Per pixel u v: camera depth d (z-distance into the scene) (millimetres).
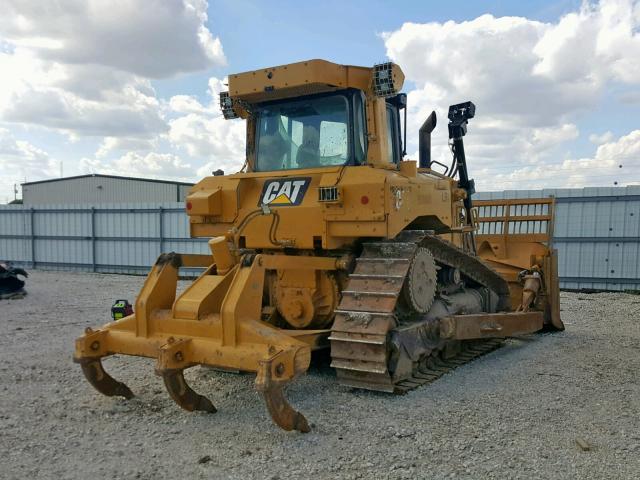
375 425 4438
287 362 4066
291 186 5770
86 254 21766
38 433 4344
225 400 5121
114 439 4223
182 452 3975
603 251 14930
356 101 5895
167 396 5262
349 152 5844
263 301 6207
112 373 6098
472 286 7582
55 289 15234
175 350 4418
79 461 3842
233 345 4328
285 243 5652
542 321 8000
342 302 5188
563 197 15219
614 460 3826
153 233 20406
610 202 14812
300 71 5598
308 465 3744
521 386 5621
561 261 15320
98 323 9594
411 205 5734
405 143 6992
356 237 5586
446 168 7656
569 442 4141
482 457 3861
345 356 5020
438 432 4305
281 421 4074
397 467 3707
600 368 6430
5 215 23312
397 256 5312
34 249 22844
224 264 5043
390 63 5699
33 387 5598
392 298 4980
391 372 5090
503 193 15797
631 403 5090
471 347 7277
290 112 6242
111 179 34438
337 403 4965
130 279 18422
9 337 8266
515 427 4438
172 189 33500
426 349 5684
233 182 6109
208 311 4688
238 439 4199
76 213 21812
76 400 5164
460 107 7629
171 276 5078
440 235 6984
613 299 13117
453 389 5457
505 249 9094
